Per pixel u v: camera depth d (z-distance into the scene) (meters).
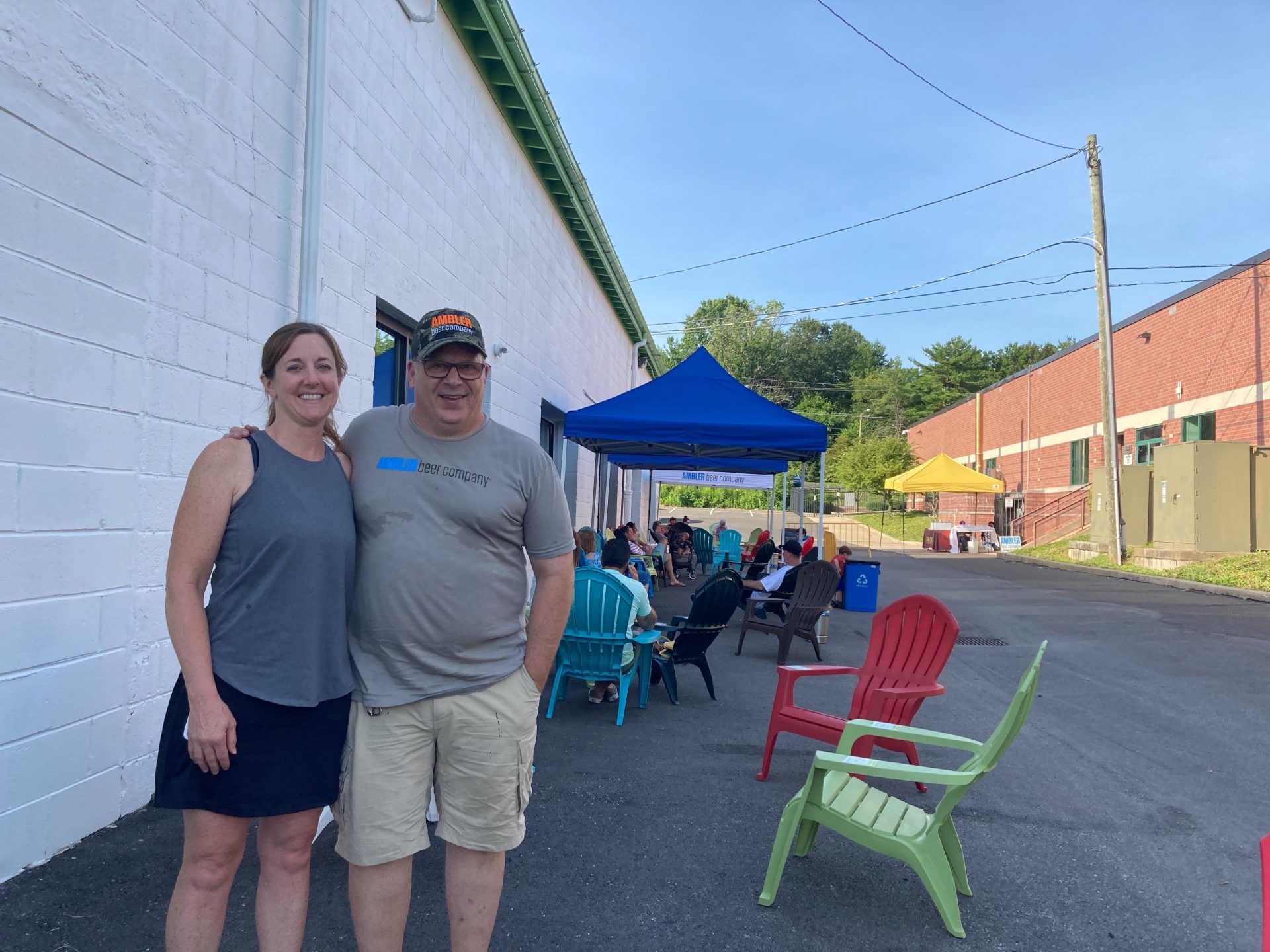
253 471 2.08
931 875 2.94
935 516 39.50
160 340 3.52
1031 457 30.95
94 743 3.24
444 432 2.32
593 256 13.20
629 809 3.97
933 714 6.09
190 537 2.02
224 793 2.03
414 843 2.28
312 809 2.16
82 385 3.11
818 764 3.03
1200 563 16.44
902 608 4.54
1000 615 11.65
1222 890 3.35
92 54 3.11
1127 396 23.97
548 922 2.89
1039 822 4.02
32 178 2.86
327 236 4.81
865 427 58.41
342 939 2.69
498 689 2.31
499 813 2.33
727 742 5.14
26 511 2.87
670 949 2.76
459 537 2.25
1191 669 7.93
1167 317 21.78
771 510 18.78
